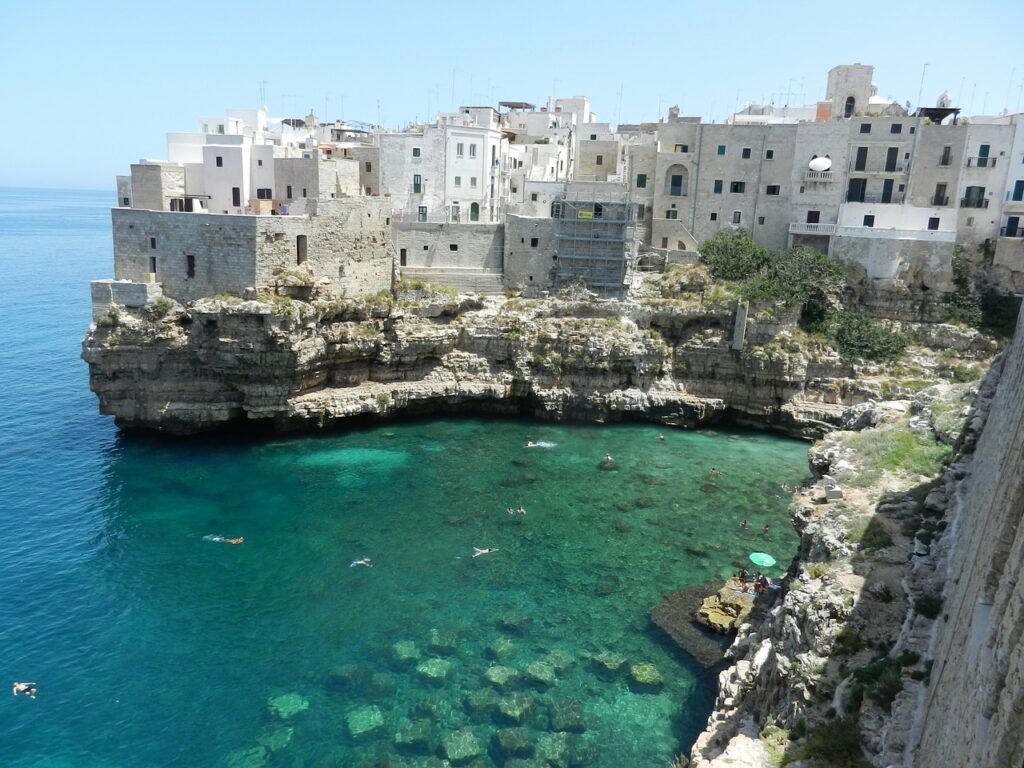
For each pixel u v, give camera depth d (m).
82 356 66.19
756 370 74.56
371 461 64.62
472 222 86.00
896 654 24.92
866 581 29.12
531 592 44.91
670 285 79.44
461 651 39.19
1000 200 77.69
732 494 59.75
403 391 74.75
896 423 46.94
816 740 22.39
